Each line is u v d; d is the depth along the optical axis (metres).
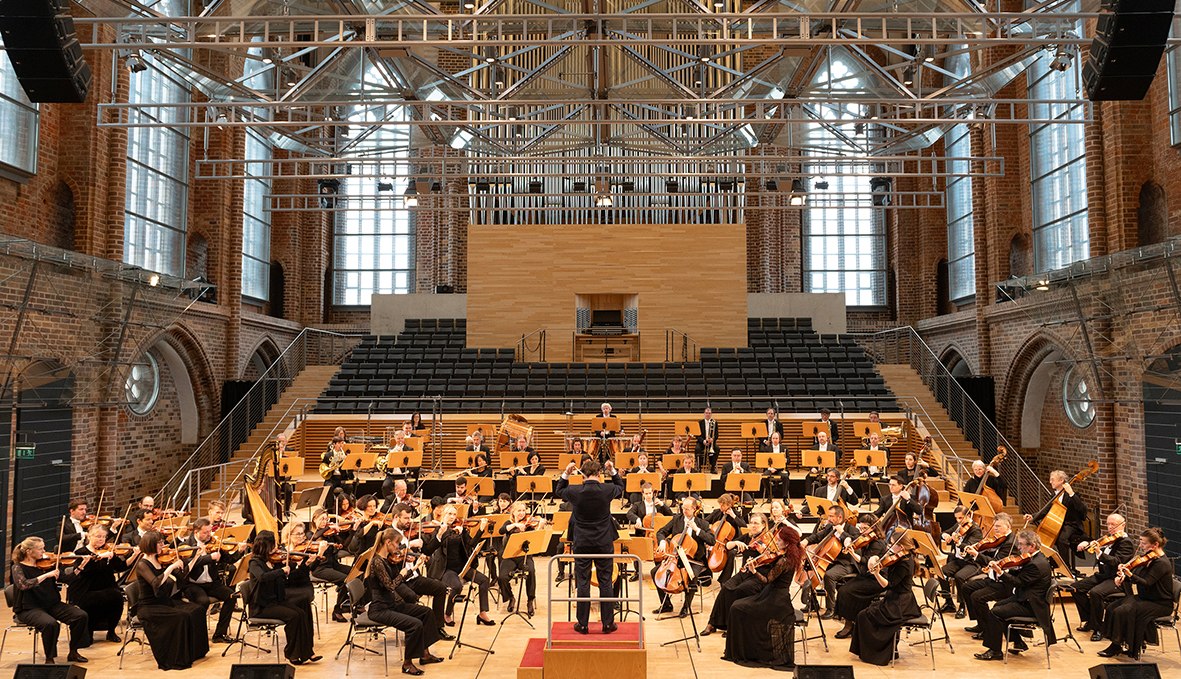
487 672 9.25
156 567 9.48
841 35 16.22
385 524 11.70
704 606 11.91
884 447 17.91
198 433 23.16
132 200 20.70
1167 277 15.28
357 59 19.11
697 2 12.98
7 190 17.00
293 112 21.91
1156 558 9.43
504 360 24.36
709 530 11.16
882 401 21.98
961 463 17.89
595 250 25.58
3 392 14.13
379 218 35.62
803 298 29.47
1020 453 23.77
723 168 26.84
